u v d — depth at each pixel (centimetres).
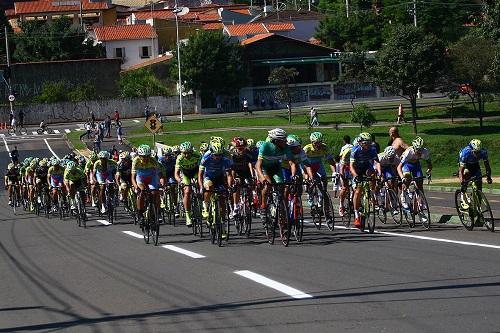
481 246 1408
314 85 9631
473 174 1744
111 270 1426
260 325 866
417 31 7088
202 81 9294
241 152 1983
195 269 1341
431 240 1546
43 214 3384
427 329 796
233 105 9600
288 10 12031
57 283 1332
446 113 7831
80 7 12600
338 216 2309
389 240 1589
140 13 13612
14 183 3822
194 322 915
